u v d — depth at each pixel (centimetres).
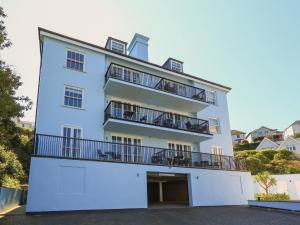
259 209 1570
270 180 2344
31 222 925
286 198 2081
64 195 1217
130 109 1872
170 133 1858
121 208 1352
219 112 2391
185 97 1992
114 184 1373
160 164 1590
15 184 2088
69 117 1556
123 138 1780
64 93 1597
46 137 1434
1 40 1080
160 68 2084
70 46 1727
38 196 1157
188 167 1712
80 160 1312
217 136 2280
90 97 1680
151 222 1001
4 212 1288
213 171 1827
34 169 1184
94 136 1603
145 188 1469
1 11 1141
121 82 1689
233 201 1839
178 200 2059
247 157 3588
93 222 958
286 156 3897
